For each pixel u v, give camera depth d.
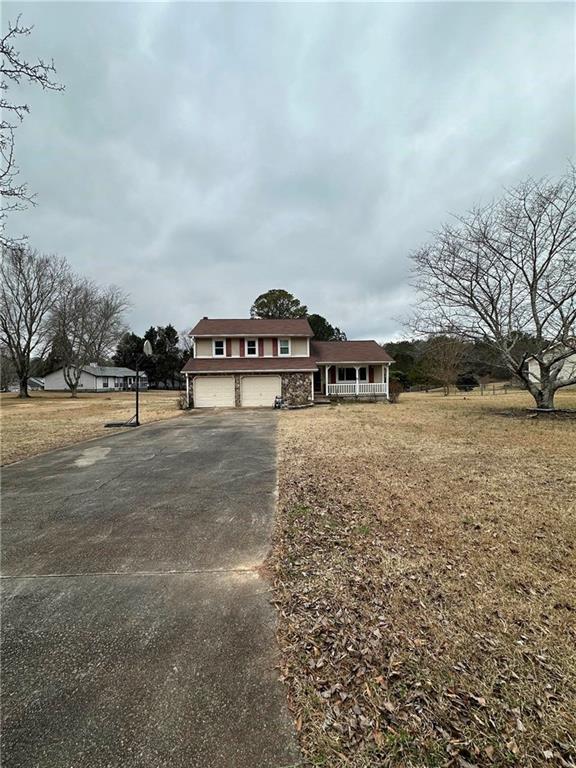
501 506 4.32
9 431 11.00
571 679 1.87
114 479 5.76
